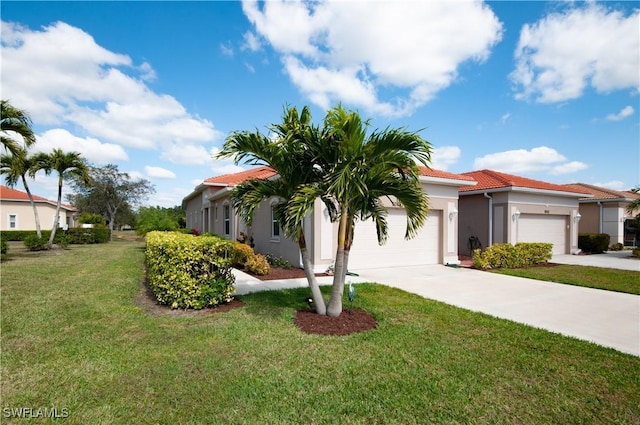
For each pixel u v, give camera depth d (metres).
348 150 5.64
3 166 19.61
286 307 7.05
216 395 3.62
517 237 17.67
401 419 3.26
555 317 6.92
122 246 24.39
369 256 13.11
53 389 3.71
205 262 7.00
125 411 3.32
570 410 3.46
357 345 5.07
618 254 21.19
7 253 18.44
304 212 5.36
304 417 3.27
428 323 6.20
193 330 5.61
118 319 6.16
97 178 34.38
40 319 6.11
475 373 4.23
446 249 14.85
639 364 4.58
